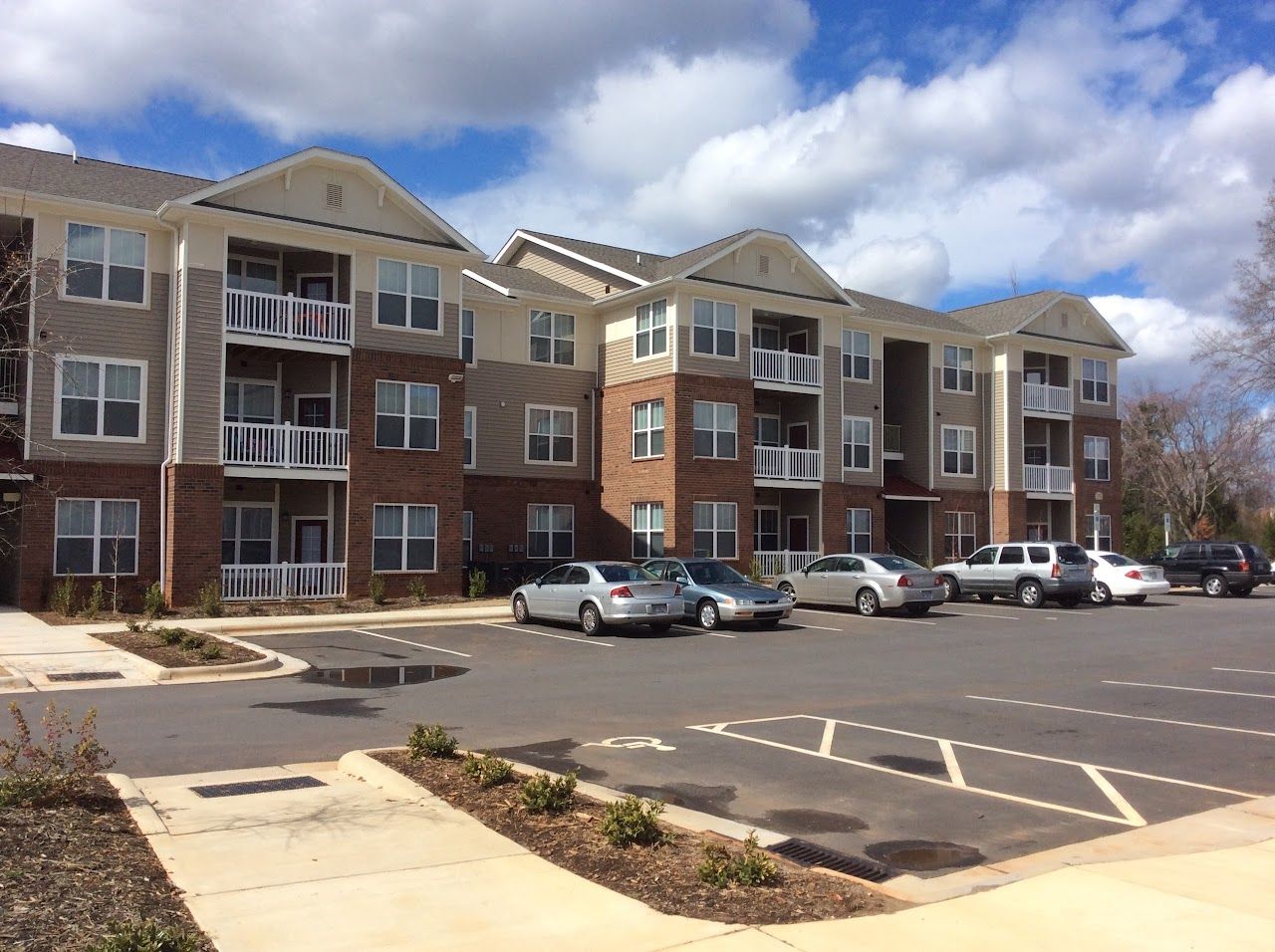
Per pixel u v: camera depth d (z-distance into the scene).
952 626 22.38
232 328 24.27
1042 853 6.84
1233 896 5.78
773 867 5.92
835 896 5.71
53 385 23.05
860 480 36.34
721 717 11.84
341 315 25.88
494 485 31.69
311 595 25.33
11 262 12.25
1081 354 42.25
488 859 6.28
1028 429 42.84
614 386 33.25
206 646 16.47
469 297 31.12
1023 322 39.84
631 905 5.50
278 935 5.05
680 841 6.73
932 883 6.12
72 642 17.72
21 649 16.86
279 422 26.91
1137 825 7.57
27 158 25.27
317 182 25.66
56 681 14.24
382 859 6.28
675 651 18.02
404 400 26.67
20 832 6.32
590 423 33.81
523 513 32.19
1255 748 10.20
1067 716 11.91
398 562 26.45
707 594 21.62
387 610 24.00
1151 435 59.97
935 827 7.51
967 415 39.94
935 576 24.97
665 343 31.31
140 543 23.83
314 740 10.43
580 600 20.73
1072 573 27.28
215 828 6.96
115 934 4.56
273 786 8.34
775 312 33.59
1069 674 15.39
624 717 11.84
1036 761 9.61
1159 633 21.22
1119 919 5.40
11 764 7.26
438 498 27.06
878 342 37.34
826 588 25.80
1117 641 19.73
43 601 22.83
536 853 6.41
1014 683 14.49
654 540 31.23
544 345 33.16
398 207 26.83
